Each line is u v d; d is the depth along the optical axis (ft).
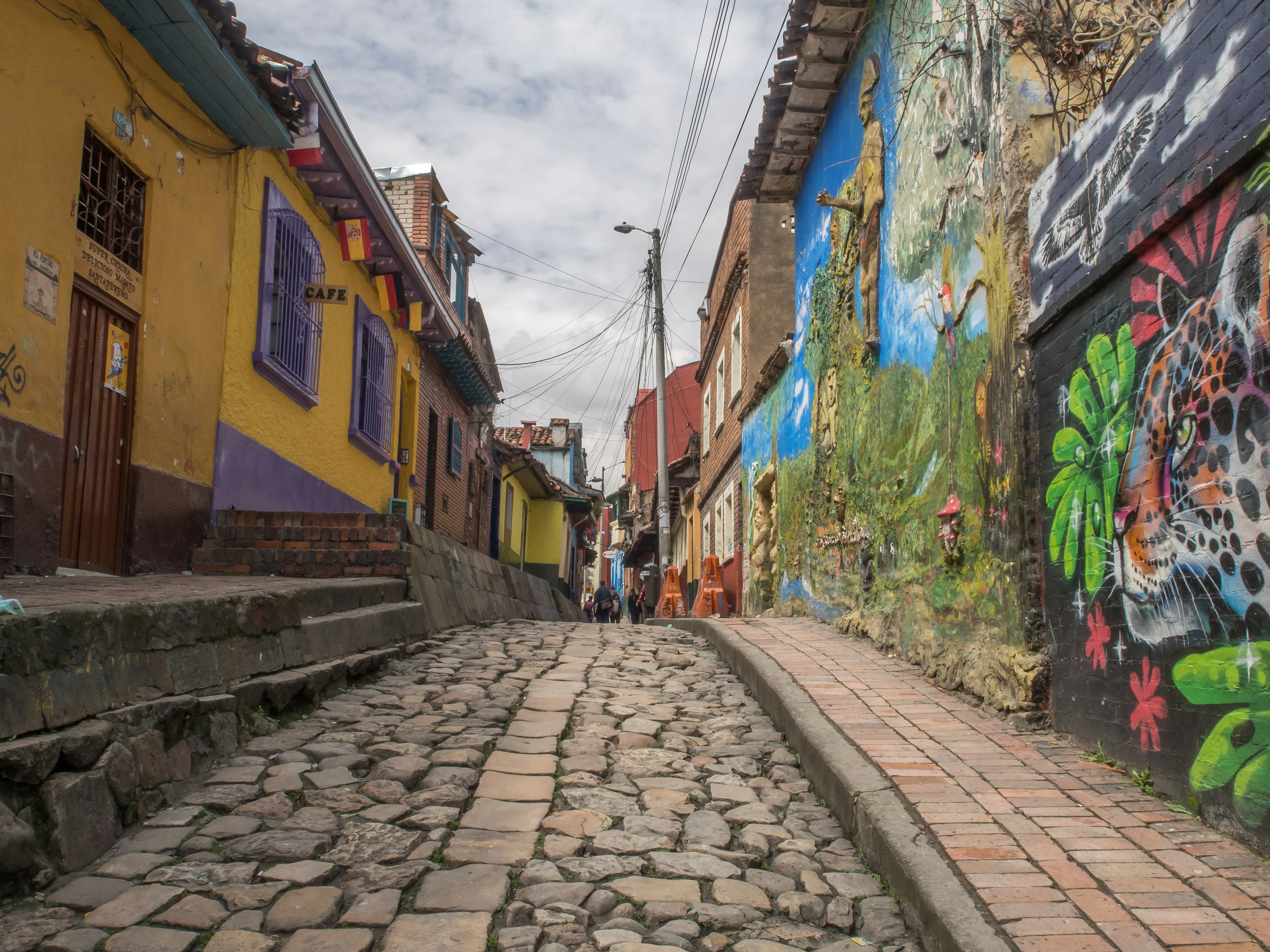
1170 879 10.12
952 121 20.76
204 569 23.38
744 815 13.43
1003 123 17.79
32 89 16.98
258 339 26.50
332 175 28.94
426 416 48.62
